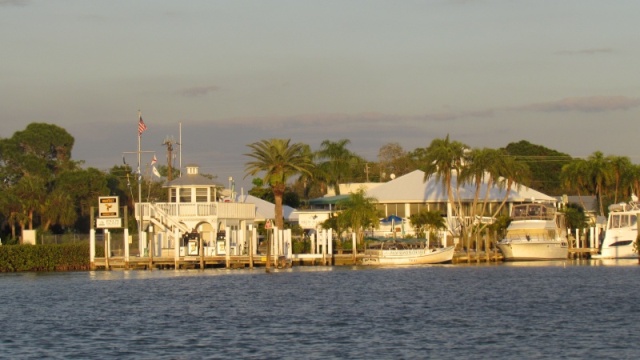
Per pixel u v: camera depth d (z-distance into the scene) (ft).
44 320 365.81
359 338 310.65
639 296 426.10
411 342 302.04
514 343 297.53
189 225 650.43
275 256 628.69
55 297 456.04
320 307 400.06
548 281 516.32
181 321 358.02
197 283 521.24
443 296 442.91
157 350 291.17
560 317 356.18
